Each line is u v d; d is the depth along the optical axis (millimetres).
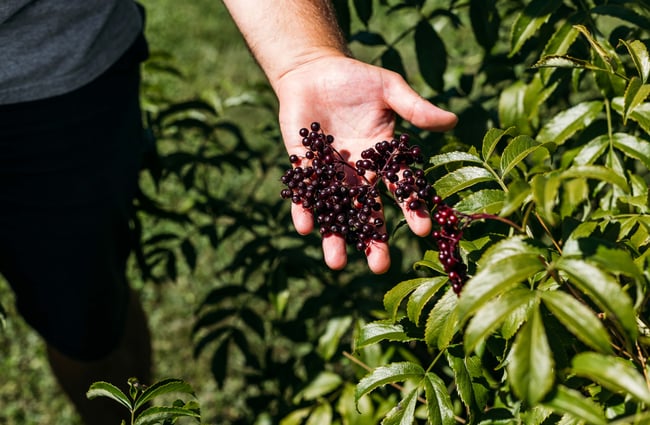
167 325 1794
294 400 1108
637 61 846
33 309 1229
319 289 1682
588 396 787
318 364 1166
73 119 1147
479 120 1096
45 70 1113
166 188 2113
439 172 948
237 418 1428
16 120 1117
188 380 1647
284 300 1189
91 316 1222
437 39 1065
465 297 689
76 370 1266
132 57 1211
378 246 885
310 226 906
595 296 683
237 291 1250
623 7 946
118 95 1191
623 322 673
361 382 802
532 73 1081
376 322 837
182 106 1298
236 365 1662
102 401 1283
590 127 929
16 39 1091
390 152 896
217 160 1302
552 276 737
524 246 715
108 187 1196
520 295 689
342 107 973
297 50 993
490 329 680
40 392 1660
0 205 1166
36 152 1142
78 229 1189
